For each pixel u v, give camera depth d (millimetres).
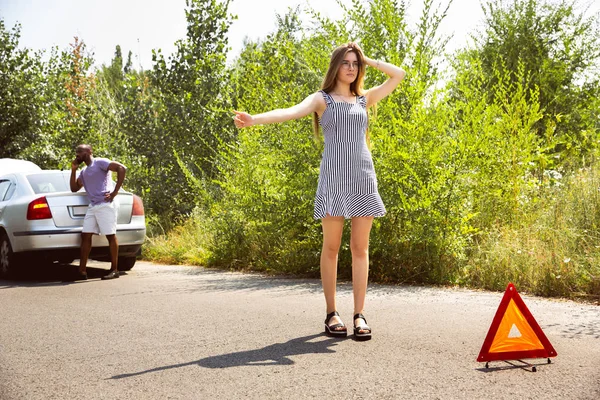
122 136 14086
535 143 8648
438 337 4105
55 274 8766
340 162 4211
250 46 11945
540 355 3477
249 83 9664
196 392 3035
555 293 5797
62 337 4359
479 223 7586
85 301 6016
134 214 8773
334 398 2898
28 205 7938
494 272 6383
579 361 3463
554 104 12250
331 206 4199
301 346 3938
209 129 13336
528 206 7926
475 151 7086
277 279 7582
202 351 3857
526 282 6117
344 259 7355
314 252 7738
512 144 8227
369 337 4070
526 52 12375
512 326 3461
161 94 13805
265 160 8477
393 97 7547
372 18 7805
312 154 7703
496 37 12852
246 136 8844
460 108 7480
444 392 2949
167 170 13281
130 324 4785
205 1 13672
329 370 3359
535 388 2986
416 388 3016
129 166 13383
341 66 4297
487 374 3234
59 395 3041
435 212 6727
